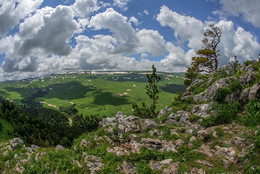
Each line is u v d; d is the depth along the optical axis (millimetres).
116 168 13656
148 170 12781
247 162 11422
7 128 139875
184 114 24047
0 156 19656
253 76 23344
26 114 191250
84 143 19625
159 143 17422
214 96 24281
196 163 12758
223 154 13312
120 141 20578
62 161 15000
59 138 150250
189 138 17141
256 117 16562
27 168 15875
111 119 33438
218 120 19734
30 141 132875
